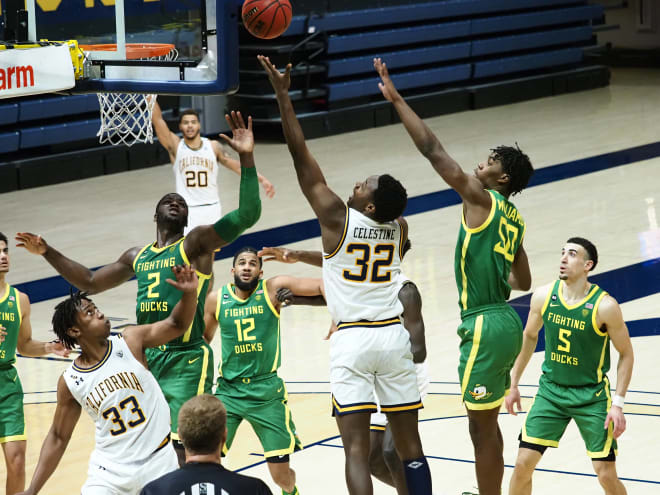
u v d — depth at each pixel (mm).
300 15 24188
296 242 15062
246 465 8164
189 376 7035
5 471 8141
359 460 5969
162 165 21891
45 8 7672
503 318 6523
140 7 7410
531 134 23203
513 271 6930
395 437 6199
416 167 20250
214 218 13102
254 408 7281
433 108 26359
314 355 10695
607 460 6656
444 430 8594
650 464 7730
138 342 5895
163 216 7062
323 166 20531
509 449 8172
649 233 14820
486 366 6508
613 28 31781
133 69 7461
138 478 5766
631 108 26281
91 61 7613
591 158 20375
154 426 5859
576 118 25141
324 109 24516
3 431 7145
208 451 4590
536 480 7590
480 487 6766
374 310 6102
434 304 12016
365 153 21875
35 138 19766
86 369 5770
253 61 24188
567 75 29469
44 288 13336
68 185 19953
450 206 16938
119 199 18516
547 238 14727
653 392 9227
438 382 9719
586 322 6570
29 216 17297
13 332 7188
